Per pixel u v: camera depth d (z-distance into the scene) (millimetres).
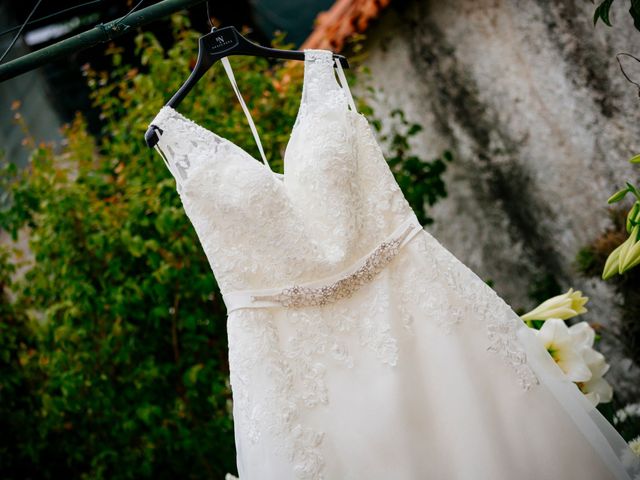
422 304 1925
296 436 1765
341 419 1829
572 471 1750
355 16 4523
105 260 3762
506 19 3670
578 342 2125
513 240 4230
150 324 3877
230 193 1893
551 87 3494
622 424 2355
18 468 4305
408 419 1808
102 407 3865
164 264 3535
